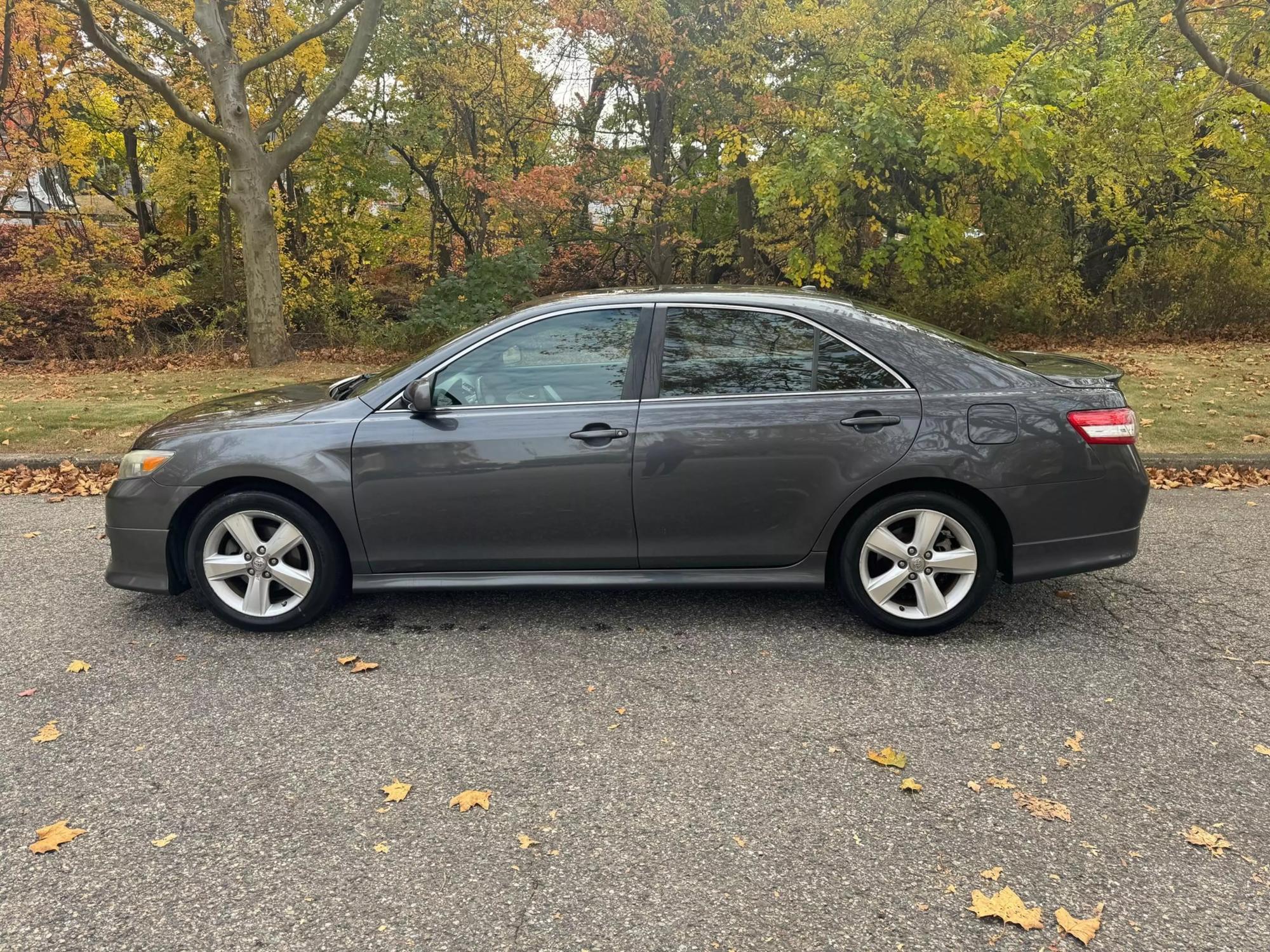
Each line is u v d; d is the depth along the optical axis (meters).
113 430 8.61
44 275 15.02
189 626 4.24
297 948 2.18
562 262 18.77
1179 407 9.27
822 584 4.01
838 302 4.11
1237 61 11.34
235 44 16.25
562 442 3.90
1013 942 2.18
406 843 2.59
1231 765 2.96
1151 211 17.92
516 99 18.34
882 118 13.43
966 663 3.75
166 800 2.81
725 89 15.36
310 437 3.99
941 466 3.82
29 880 2.43
